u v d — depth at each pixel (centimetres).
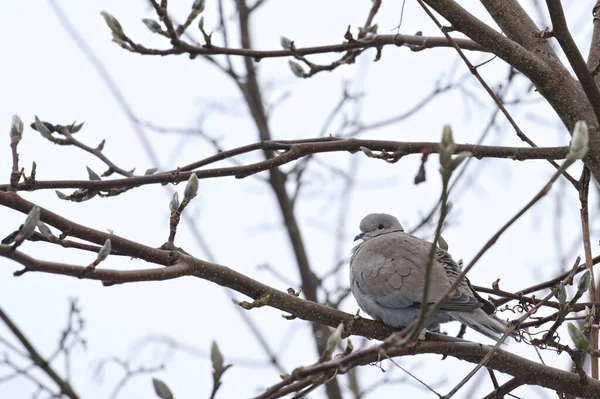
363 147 1045
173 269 782
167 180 1012
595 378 919
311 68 1181
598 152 952
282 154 1055
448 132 544
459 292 1032
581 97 979
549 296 893
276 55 1140
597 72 905
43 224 738
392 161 1059
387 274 1156
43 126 1073
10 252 621
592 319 889
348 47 1155
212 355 575
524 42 1017
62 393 979
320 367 629
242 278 854
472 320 979
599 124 918
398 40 1142
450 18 955
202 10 1060
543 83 978
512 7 1033
